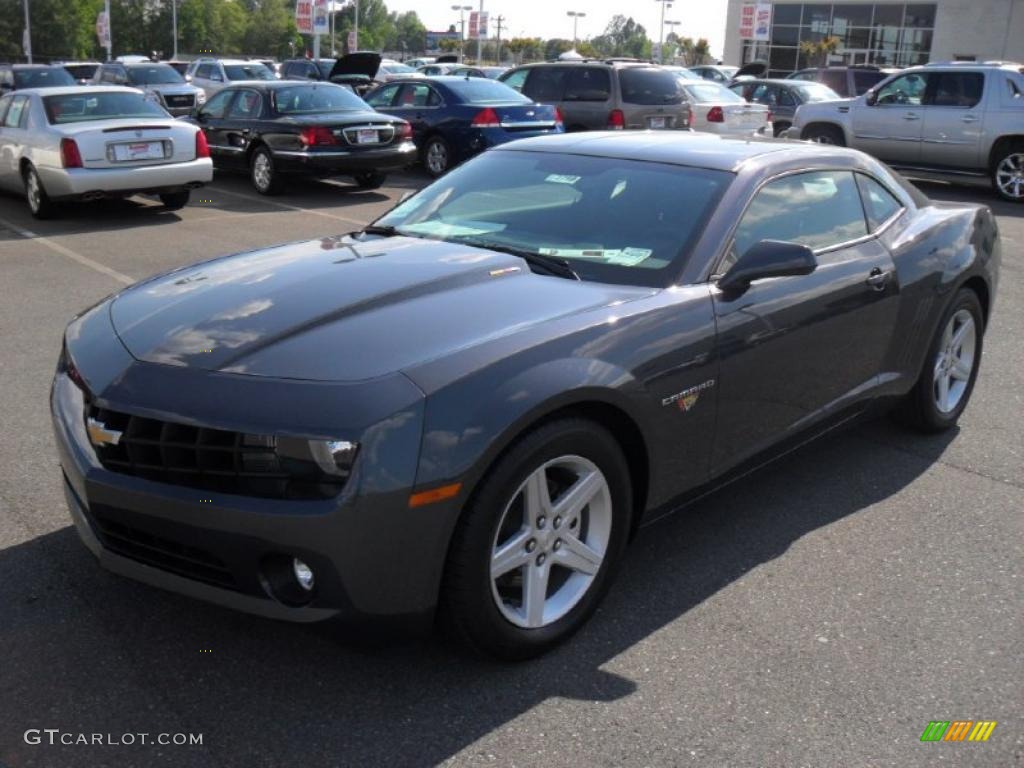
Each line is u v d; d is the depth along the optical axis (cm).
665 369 324
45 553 364
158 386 281
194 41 11856
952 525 408
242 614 326
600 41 15225
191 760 257
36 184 1148
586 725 275
